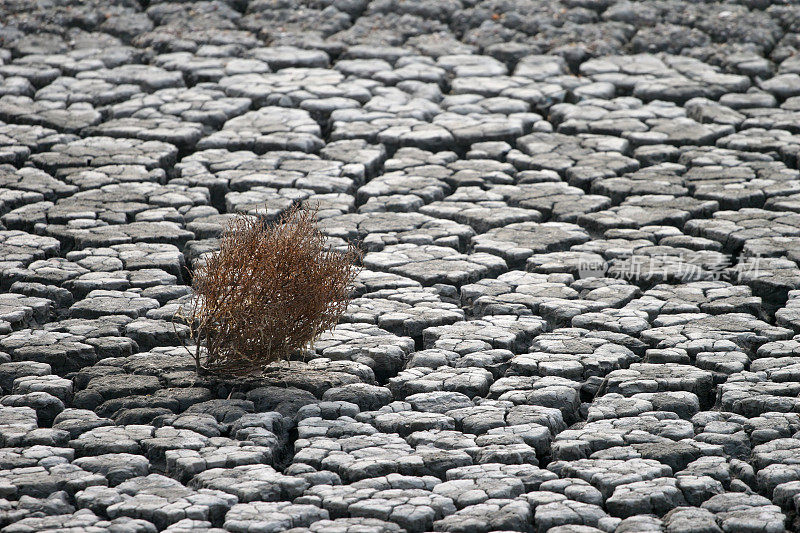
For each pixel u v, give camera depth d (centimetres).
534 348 1312
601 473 1003
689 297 1459
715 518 929
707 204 1784
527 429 1093
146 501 945
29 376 1206
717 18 2788
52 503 938
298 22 2819
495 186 1905
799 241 1625
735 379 1207
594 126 2181
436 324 1385
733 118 2220
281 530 905
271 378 1227
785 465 1015
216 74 2477
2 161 1959
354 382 1220
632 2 2894
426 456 1037
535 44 2688
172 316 1379
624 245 1645
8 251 1582
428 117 2255
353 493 972
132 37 2753
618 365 1264
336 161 2005
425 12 2845
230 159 2014
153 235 1645
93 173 1916
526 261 1611
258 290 1177
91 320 1367
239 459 1024
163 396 1167
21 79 2412
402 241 1667
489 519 923
